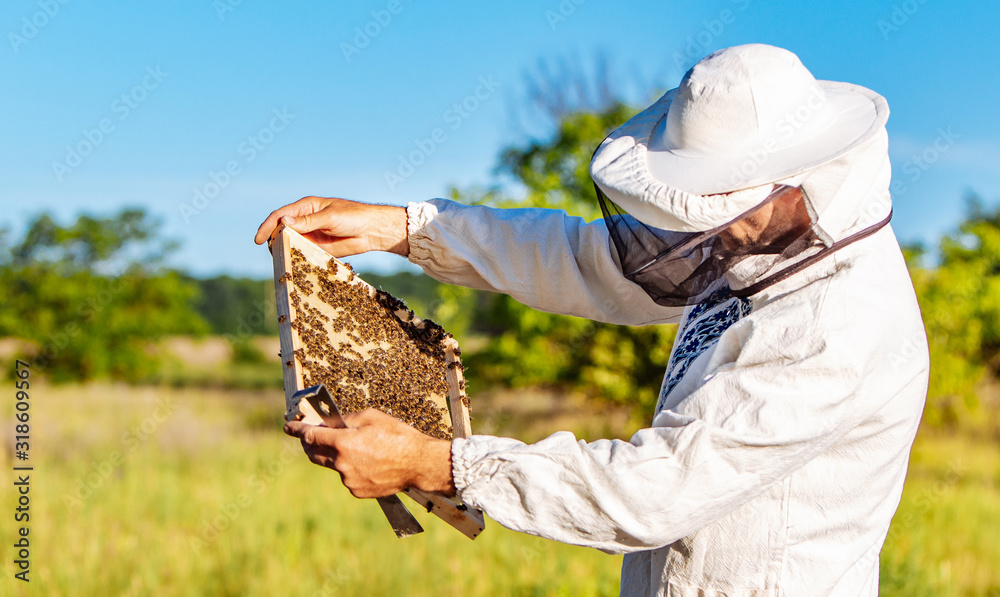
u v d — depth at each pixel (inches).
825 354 60.5
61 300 775.1
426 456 65.2
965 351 420.8
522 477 62.6
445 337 91.4
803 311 63.0
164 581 225.6
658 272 72.4
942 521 291.9
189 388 817.5
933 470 388.8
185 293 893.8
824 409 60.6
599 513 62.1
